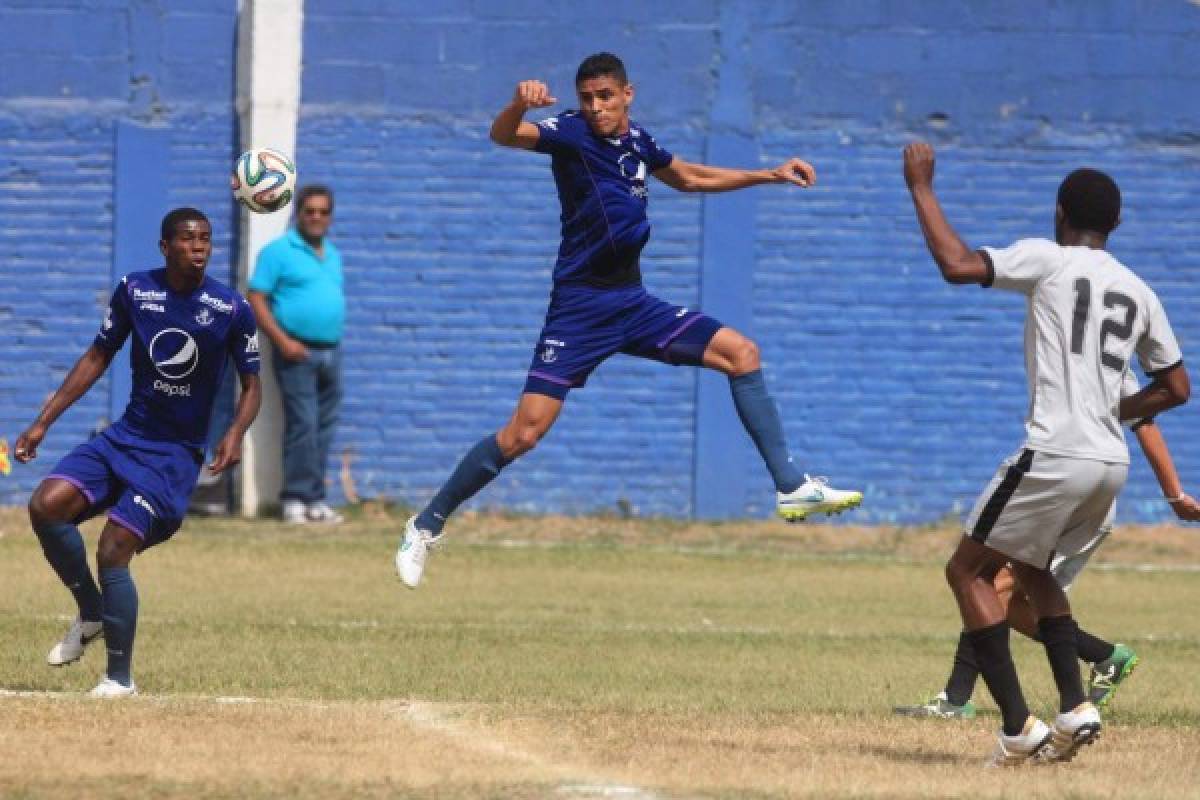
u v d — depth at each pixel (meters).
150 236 64.12
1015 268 25.42
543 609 47.06
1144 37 65.38
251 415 31.75
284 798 22.38
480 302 64.31
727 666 38.22
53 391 64.00
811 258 64.81
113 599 30.70
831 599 50.81
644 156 30.84
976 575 26.25
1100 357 25.36
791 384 64.88
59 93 63.94
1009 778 24.91
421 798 22.52
